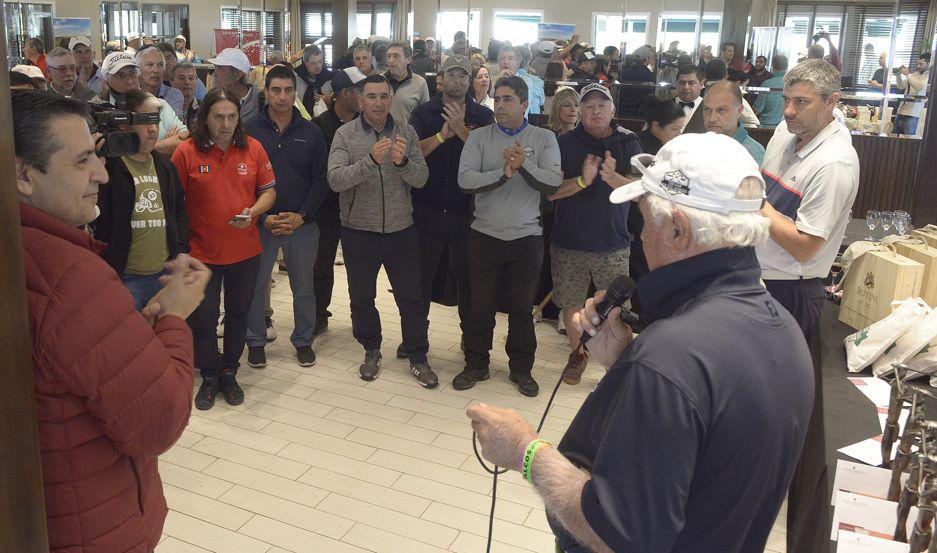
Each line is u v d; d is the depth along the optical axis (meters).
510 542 2.79
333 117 4.68
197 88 6.95
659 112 4.37
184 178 3.60
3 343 1.10
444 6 6.23
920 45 5.71
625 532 1.11
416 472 3.24
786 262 2.91
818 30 5.73
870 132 6.00
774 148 3.01
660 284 1.27
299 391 3.99
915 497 1.61
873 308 2.99
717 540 1.20
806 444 2.79
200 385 4.03
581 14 5.87
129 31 7.98
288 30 7.46
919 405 1.85
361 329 4.15
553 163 3.87
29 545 1.18
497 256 3.93
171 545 2.69
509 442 1.33
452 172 4.19
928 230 3.46
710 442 1.14
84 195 1.39
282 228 4.00
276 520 2.87
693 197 1.22
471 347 4.12
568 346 4.71
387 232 3.98
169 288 1.49
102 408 1.27
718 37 5.75
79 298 1.24
